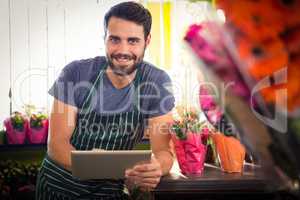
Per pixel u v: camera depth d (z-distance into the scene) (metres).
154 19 2.16
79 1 2.37
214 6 0.85
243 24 0.82
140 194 1.83
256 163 0.84
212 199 1.82
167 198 1.85
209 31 0.86
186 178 1.85
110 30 2.25
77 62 2.28
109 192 2.12
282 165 0.81
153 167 1.81
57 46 2.37
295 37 0.80
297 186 0.81
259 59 0.81
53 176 2.18
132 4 2.23
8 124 2.29
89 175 1.72
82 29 2.35
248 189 1.71
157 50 2.15
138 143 2.21
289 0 0.80
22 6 2.36
